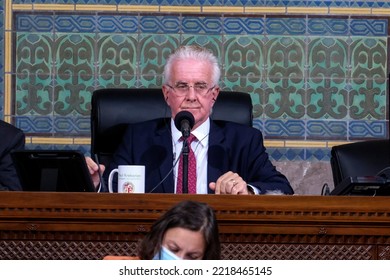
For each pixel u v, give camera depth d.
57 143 11.94
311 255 7.20
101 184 8.30
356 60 12.05
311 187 11.97
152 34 11.98
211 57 9.11
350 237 7.22
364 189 7.40
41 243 7.16
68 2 11.98
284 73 12.00
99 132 9.43
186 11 11.98
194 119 8.15
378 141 9.34
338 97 12.05
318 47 12.02
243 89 11.97
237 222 7.15
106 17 11.98
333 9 12.02
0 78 11.94
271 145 11.99
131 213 7.12
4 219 7.14
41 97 11.96
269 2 12.00
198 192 8.95
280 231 7.17
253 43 11.99
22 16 11.98
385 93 12.03
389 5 12.07
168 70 9.09
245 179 9.17
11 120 11.94
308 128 12.03
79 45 11.98
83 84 11.98
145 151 9.12
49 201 7.12
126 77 11.98
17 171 7.62
